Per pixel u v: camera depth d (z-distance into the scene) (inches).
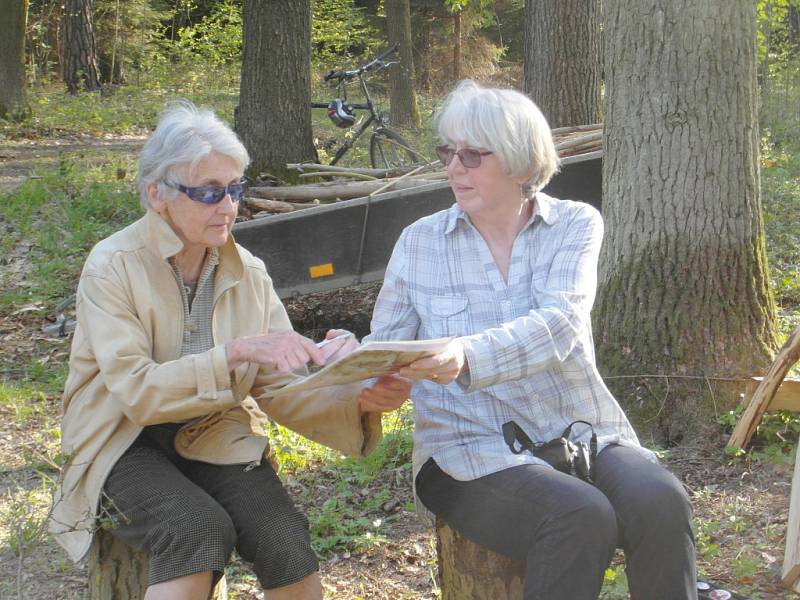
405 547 159.5
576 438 111.2
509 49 1135.0
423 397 113.6
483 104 110.7
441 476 111.1
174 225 110.3
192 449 110.3
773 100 618.2
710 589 120.9
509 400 110.5
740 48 185.8
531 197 115.4
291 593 105.2
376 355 94.1
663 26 185.6
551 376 111.7
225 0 1103.0
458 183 113.0
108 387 105.0
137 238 111.2
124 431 108.5
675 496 100.7
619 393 190.7
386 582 149.8
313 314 300.0
